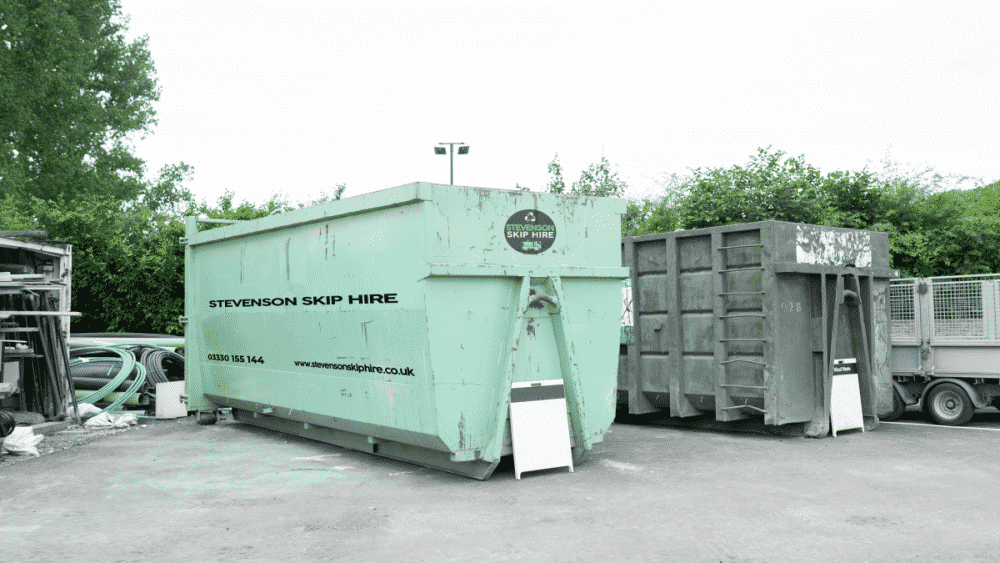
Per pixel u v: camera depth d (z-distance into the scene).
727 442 8.99
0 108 31.47
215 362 10.38
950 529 5.17
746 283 9.34
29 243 10.48
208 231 10.33
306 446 8.80
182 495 6.37
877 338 10.37
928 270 19.84
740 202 19.02
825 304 9.33
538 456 6.97
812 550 4.74
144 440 9.38
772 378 8.94
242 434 9.82
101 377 12.41
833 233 9.73
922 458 7.83
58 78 33.19
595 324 7.57
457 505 5.95
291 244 8.52
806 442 8.93
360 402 7.47
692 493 6.29
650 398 10.48
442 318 6.56
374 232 7.13
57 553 4.83
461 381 6.66
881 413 10.35
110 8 38.97
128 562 4.64
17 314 9.55
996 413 12.17
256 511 5.81
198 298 10.77
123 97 38.69
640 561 4.56
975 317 10.28
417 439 6.86
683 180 23.81
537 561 4.58
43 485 6.82
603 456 8.02
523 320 6.99
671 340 10.09
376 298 7.09
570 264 7.39
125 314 19.00
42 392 10.73
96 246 18.86
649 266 10.48
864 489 6.39
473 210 6.77
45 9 33.00
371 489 6.53
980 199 21.73
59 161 33.62
